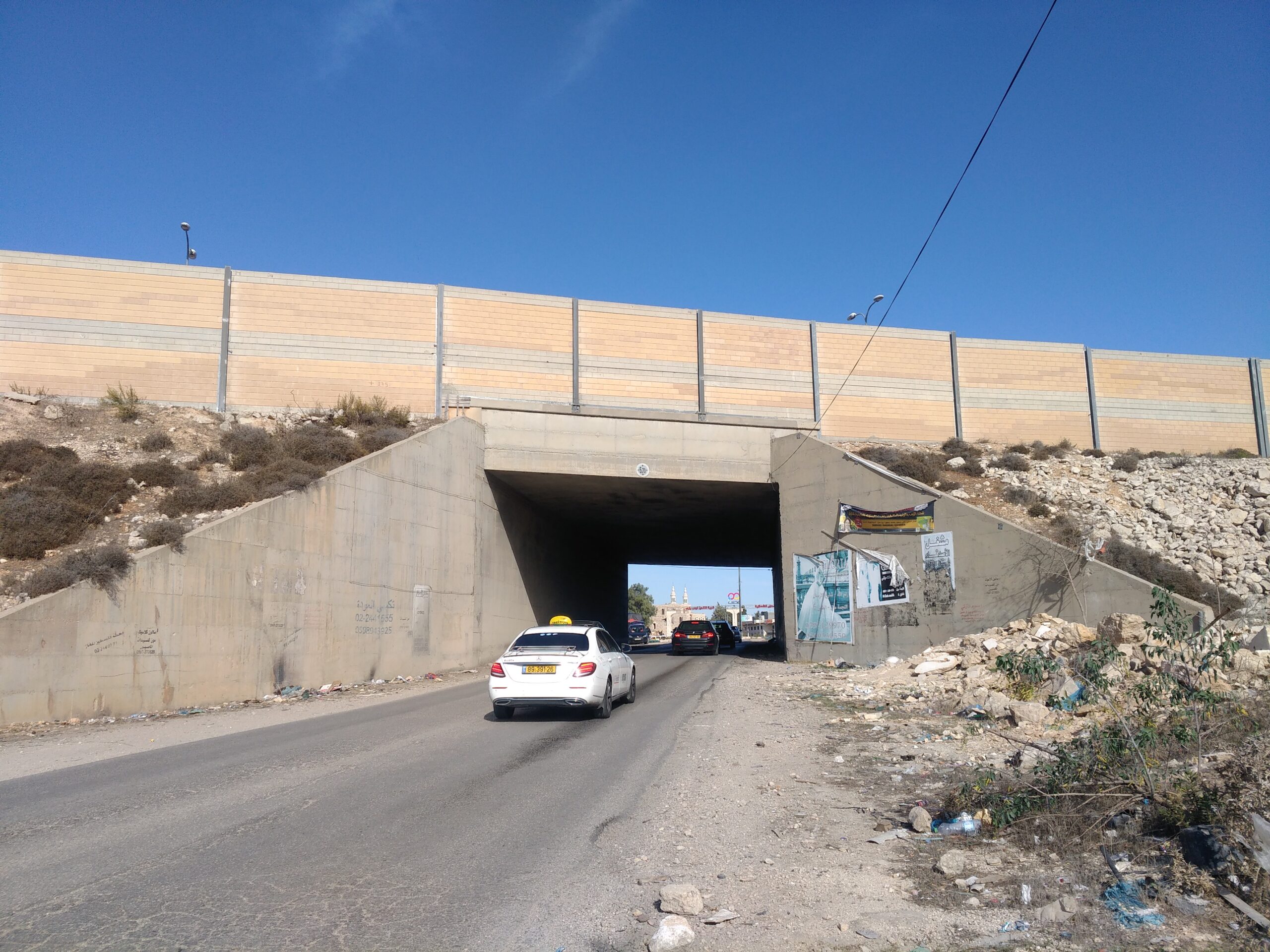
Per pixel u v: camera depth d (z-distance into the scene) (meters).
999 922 4.78
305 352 28.20
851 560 25.73
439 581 25.75
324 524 20.34
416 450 24.64
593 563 48.34
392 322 29.09
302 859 6.16
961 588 21.89
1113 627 14.33
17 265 26.22
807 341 32.41
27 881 5.65
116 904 5.21
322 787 8.60
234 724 13.80
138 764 10.06
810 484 27.98
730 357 31.69
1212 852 5.08
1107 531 22.16
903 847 6.38
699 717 14.48
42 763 10.32
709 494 33.09
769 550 51.66
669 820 7.35
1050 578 19.48
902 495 24.09
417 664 24.22
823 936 4.71
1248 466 26.94
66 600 13.83
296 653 19.09
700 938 4.72
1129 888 5.04
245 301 28.00
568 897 5.40
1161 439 33.69
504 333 29.92
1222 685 10.05
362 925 4.89
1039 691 12.77
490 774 9.36
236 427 24.50
